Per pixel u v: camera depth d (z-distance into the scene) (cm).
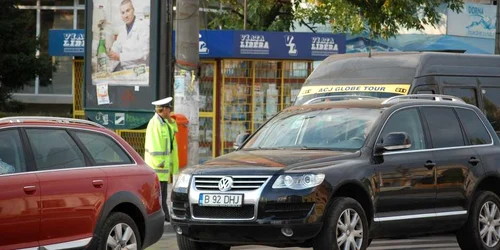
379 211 1240
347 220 1190
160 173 1753
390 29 3216
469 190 1373
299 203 1155
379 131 1274
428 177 1307
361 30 3119
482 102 1911
